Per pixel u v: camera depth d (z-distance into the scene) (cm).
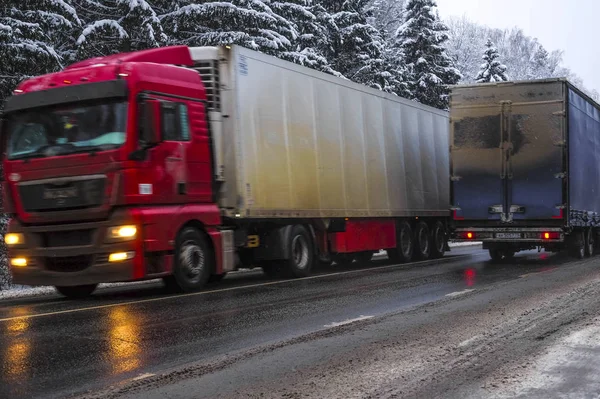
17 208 1109
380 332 791
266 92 1385
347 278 1425
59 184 1073
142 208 1074
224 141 1282
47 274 1087
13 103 1119
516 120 1702
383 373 604
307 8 3070
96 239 1059
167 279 1206
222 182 1275
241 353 683
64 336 769
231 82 1285
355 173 1714
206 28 2402
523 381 577
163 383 573
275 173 1398
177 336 769
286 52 2644
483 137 1728
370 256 2019
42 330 809
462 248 2914
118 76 1073
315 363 642
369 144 1797
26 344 726
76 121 1081
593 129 1989
